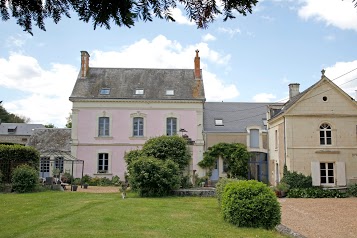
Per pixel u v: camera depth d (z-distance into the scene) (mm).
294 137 21719
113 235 7723
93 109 27328
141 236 7715
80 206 12008
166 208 11984
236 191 9578
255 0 3473
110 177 26688
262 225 9219
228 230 8711
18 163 18891
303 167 21438
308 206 15070
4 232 7977
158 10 3455
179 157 18891
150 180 16109
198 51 29625
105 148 27000
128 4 3416
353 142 21672
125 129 27156
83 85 28125
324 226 10320
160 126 27203
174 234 8008
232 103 31172
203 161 26266
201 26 3631
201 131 27062
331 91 22031
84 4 3496
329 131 21984
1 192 17141
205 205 13172
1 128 49938
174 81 28953
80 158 26859
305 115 21812
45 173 28234
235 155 25859
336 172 21375
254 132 27562
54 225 8742
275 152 24719
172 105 27375
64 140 32406
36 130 33844
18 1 3502
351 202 16672
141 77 29250
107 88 27953
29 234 7730
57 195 15875
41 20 3691
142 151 19422
